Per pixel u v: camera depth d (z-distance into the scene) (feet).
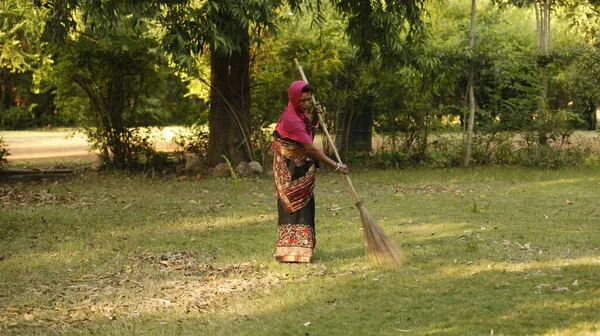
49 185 43.32
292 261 22.75
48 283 20.89
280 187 22.62
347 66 50.85
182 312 17.99
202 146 51.19
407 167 50.98
